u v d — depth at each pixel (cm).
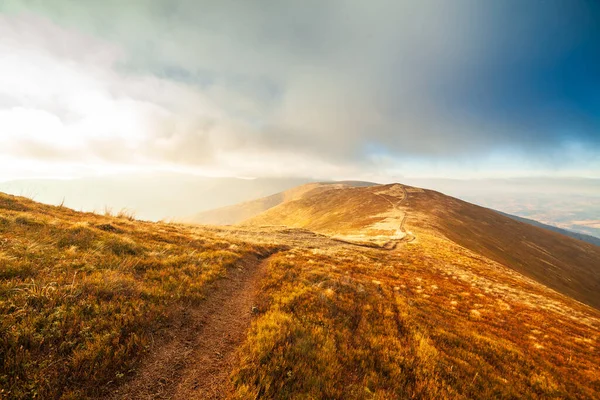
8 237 1016
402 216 9219
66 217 1753
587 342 1550
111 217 2298
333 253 3069
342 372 737
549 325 1761
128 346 606
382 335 1042
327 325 995
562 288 6856
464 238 7512
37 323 579
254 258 2084
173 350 675
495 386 833
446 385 780
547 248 10706
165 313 795
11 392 448
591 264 10131
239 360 686
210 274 1270
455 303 1852
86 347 566
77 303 691
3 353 501
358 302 1388
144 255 1291
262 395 571
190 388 566
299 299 1207
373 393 672
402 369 832
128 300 788
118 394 511
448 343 1106
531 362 1101
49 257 927
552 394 886
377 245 4647
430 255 4031
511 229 11900
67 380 497
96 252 1112
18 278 727
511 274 4119
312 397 595
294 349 755
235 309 1018
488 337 1323
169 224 3056
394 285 2047
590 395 938
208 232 2906
